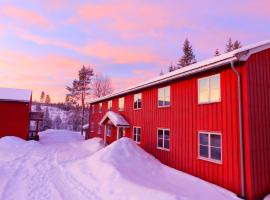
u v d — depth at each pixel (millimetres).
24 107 27703
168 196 7297
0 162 14117
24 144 22734
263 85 10391
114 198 7613
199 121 12086
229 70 10562
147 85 16766
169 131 14562
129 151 13562
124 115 21812
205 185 10148
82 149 21781
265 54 10805
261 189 9367
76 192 8273
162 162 14953
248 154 9266
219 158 10734
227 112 10461
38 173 11273
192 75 12875
